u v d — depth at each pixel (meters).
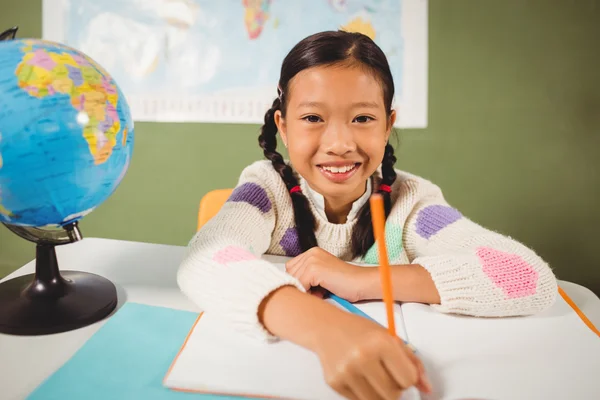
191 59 1.68
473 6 1.58
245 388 0.40
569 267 1.71
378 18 1.60
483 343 0.48
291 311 0.48
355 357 0.39
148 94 1.72
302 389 0.40
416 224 0.80
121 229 1.85
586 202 1.66
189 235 1.82
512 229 1.71
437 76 1.62
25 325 0.51
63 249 0.78
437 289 0.57
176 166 1.77
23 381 0.43
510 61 1.60
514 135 1.64
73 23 1.70
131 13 1.68
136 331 0.50
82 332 0.52
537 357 0.46
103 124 0.47
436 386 0.41
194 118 1.72
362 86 0.68
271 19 1.63
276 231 0.85
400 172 0.92
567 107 1.61
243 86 1.68
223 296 0.52
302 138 0.71
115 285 0.65
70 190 0.46
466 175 1.68
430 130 1.65
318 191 0.81
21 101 0.42
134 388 0.41
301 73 0.69
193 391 0.40
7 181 0.43
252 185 0.84
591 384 0.41
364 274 0.59
